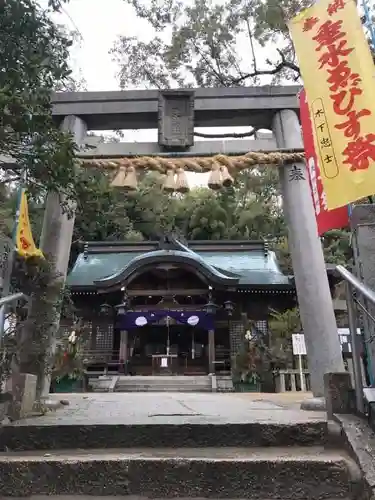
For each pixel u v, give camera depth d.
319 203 5.62
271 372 16.12
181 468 2.72
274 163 7.04
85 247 24.70
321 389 6.00
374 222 4.02
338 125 5.00
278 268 22.14
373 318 3.44
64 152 3.73
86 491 2.69
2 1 3.92
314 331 6.28
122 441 3.25
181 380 16.77
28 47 4.10
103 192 5.27
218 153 6.98
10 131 3.61
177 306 19.78
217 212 31.53
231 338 19.95
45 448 3.23
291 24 5.96
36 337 5.46
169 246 20.64
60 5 4.28
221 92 7.58
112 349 19.83
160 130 7.30
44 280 5.67
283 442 3.22
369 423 3.17
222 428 3.27
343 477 2.66
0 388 3.83
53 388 15.20
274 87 7.59
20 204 5.81
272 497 2.63
